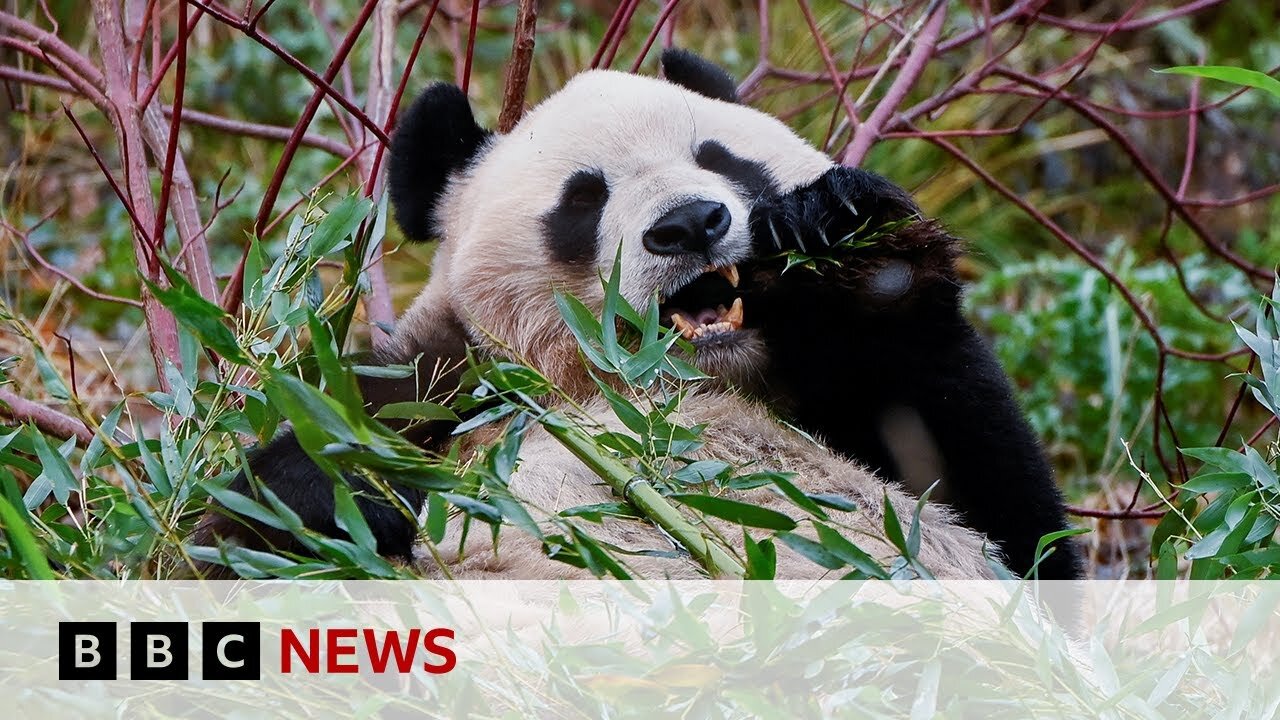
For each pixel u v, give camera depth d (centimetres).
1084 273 1015
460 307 594
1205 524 479
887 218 547
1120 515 687
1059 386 970
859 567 400
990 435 565
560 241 574
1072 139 1269
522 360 469
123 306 1008
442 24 1295
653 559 521
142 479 523
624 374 459
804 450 557
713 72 668
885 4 1123
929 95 1254
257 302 521
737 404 565
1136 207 1278
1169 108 1331
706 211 543
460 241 604
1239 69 478
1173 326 995
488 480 408
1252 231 1184
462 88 690
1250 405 984
